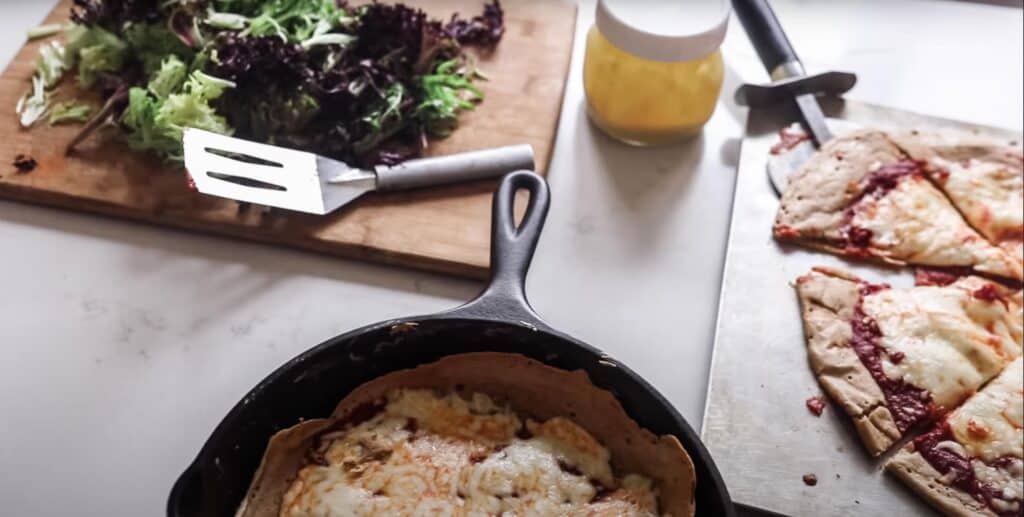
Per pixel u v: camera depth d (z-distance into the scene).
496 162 1.00
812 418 0.86
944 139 1.06
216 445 0.68
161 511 0.78
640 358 0.91
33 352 0.86
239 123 1.02
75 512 0.77
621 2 0.99
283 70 1.00
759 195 1.03
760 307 0.93
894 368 0.88
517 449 0.75
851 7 1.27
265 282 0.94
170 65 1.00
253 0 1.07
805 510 0.80
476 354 0.76
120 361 0.87
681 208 1.03
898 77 1.18
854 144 1.05
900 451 0.84
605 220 1.01
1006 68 1.20
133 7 1.03
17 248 0.94
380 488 0.72
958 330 0.90
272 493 0.72
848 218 0.99
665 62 0.97
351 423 0.75
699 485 0.70
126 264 0.94
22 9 1.15
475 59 1.12
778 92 1.08
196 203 0.96
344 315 0.92
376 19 1.05
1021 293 0.95
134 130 1.00
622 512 0.72
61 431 0.82
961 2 1.28
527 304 0.76
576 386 0.75
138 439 0.82
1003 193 1.02
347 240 0.95
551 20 1.18
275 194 0.94
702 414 0.87
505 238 0.80
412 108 1.03
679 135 1.07
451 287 0.95
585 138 1.09
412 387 0.77
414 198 0.99
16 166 0.97
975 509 0.80
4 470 0.79
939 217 0.99
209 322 0.90
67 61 1.07
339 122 1.02
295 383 0.73
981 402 0.86
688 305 0.95
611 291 0.96
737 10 1.12
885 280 0.96
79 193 0.96
